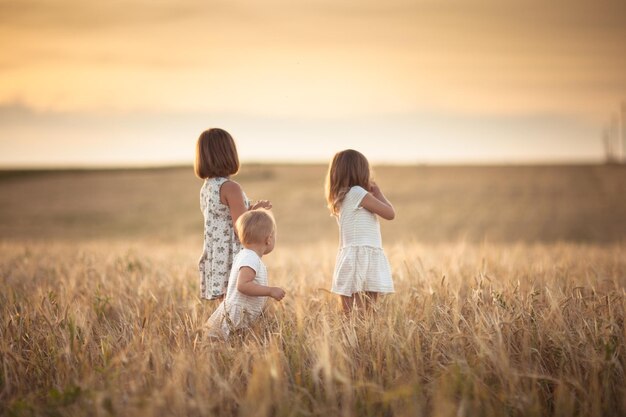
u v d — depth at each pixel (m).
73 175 75.69
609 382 3.70
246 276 4.71
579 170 75.12
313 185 64.62
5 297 6.06
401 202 53.94
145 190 62.31
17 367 4.10
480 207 50.84
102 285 6.47
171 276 6.97
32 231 42.22
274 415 3.48
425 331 4.28
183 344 4.31
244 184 66.25
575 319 4.52
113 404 3.42
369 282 5.36
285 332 4.36
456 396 3.62
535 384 3.66
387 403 3.46
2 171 80.19
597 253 11.08
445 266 7.14
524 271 6.88
